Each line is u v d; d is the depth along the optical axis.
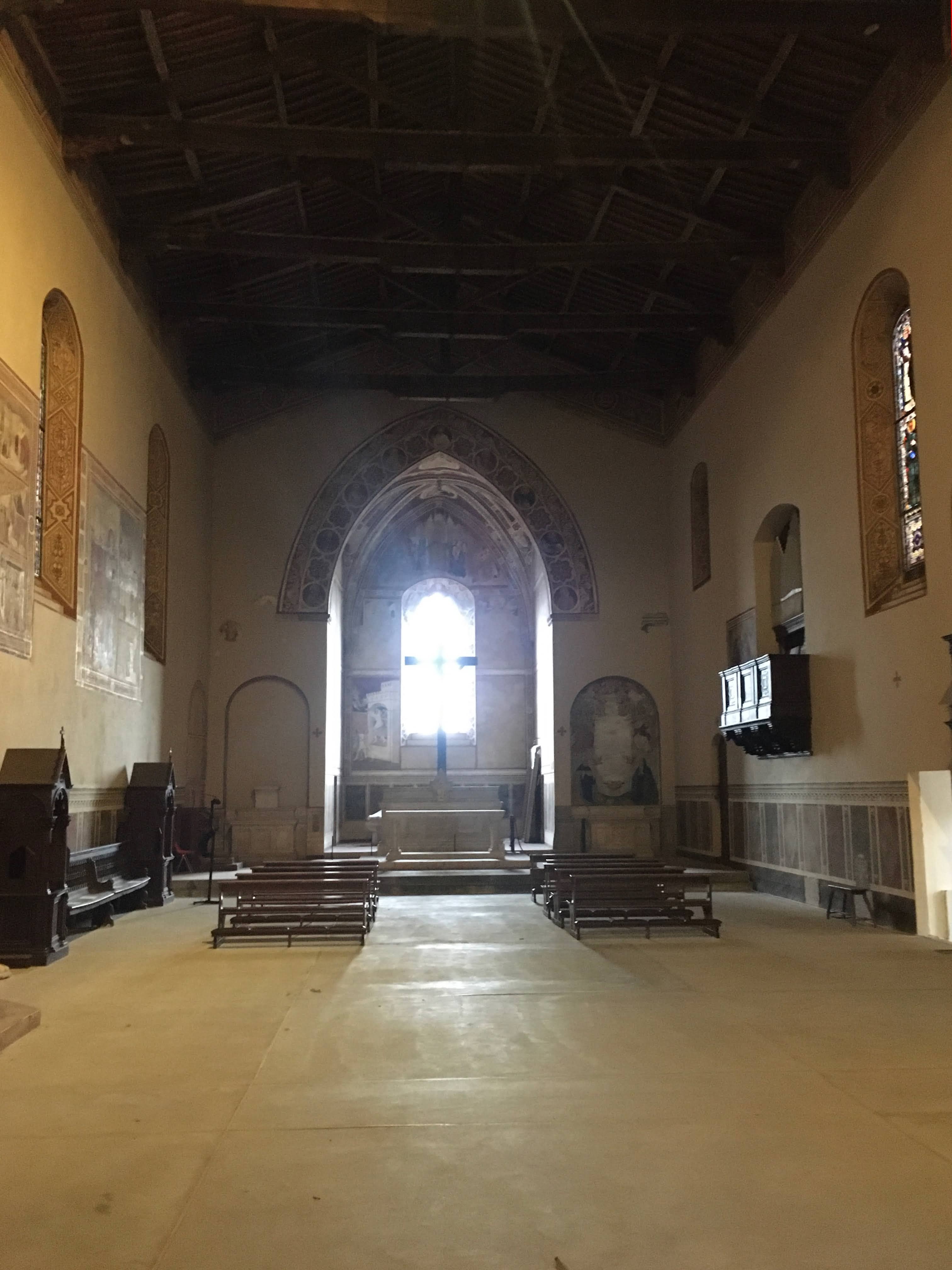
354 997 8.86
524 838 27.05
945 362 11.73
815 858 15.45
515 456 23.92
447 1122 5.54
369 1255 4.00
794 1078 6.34
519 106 13.89
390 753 27.70
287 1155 5.06
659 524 23.86
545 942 11.94
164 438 18.86
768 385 17.33
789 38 12.66
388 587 28.38
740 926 13.29
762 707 15.90
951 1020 7.89
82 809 13.80
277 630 23.03
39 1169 4.91
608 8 11.48
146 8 11.10
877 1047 7.06
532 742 27.81
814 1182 4.68
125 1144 5.23
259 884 12.22
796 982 9.45
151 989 9.30
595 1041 7.26
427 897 17.42
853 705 14.18
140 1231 4.22
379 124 15.77
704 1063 6.66
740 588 18.78
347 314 19.55
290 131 13.74
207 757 22.53
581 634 23.55
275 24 12.84
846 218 14.23
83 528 13.72
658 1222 4.27
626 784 23.22
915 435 13.10
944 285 11.77
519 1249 4.04
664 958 10.75
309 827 22.47
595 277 19.97
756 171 15.45
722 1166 4.88
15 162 11.41
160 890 15.81
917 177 12.33
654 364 22.34
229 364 21.23
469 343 22.89
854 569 14.12
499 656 28.23
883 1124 5.48
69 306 13.33
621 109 15.05
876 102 13.21
